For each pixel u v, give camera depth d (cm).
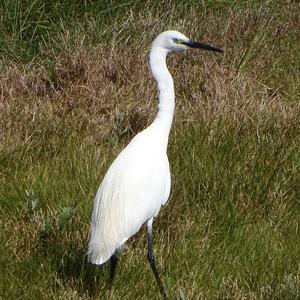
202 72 1405
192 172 1095
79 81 1377
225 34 1491
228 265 959
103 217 870
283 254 978
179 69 1427
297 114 1277
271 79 1436
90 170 1109
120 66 1398
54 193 1059
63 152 1177
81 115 1290
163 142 933
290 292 899
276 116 1269
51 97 1363
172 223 1017
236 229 1014
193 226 1009
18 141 1190
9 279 911
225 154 1131
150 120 1266
